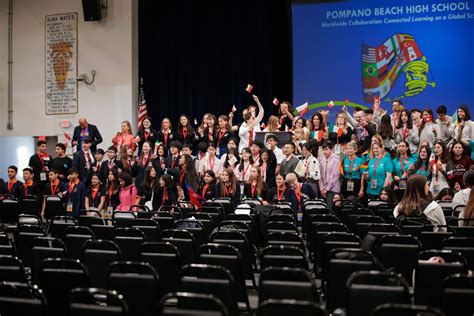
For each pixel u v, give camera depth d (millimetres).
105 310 4270
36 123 18609
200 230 7723
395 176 11836
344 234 6523
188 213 9477
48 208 11312
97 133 15562
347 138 12875
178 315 4008
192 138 14047
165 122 14305
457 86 15766
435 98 15906
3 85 18906
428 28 15938
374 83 16281
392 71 16172
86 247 6547
